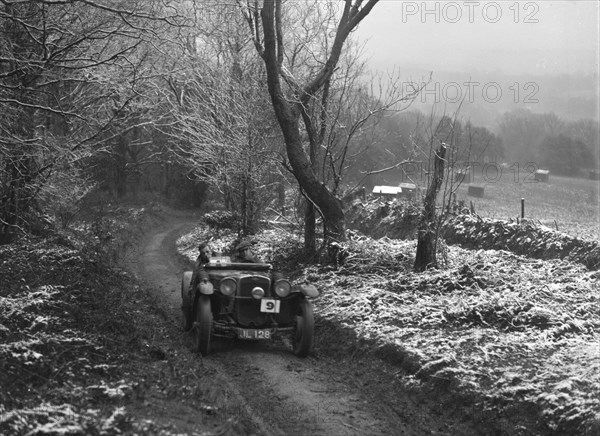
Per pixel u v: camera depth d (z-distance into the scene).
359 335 10.07
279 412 7.44
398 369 8.88
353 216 25.56
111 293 12.40
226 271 10.65
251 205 23.27
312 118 17.11
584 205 32.31
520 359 8.50
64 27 12.53
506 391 7.36
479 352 8.80
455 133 14.41
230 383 8.35
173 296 15.76
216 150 22.20
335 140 18.05
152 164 56.97
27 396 6.25
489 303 10.76
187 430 5.87
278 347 10.33
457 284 12.50
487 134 41.12
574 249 14.82
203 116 21.70
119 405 6.28
